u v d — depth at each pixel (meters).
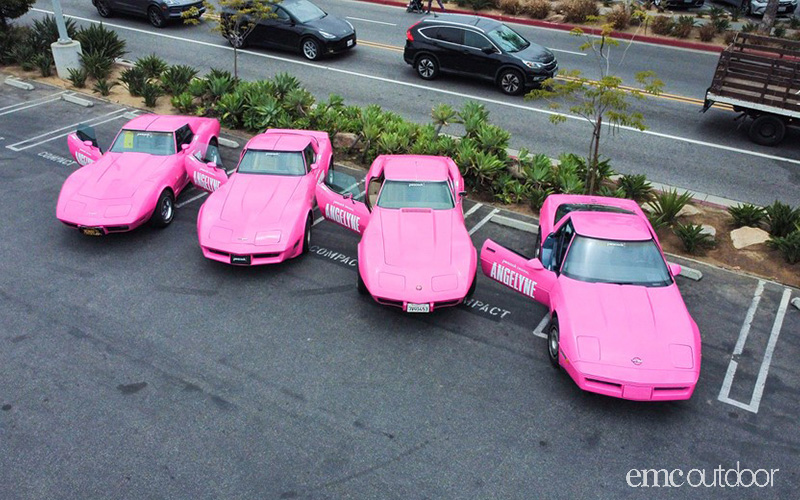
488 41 17.03
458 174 10.82
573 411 7.02
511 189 11.94
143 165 10.93
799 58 14.09
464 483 6.10
